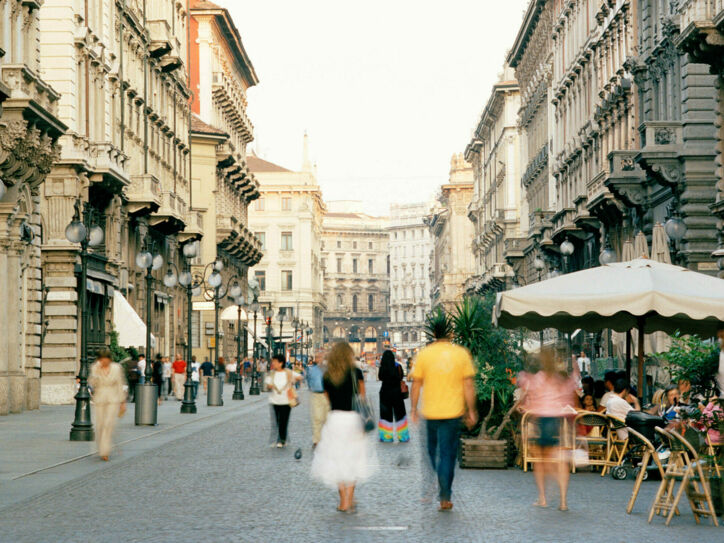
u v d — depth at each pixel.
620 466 20.73
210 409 48.59
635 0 53.19
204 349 86.81
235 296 63.06
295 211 169.25
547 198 86.56
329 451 15.94
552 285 22.45
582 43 69.19
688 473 14.98
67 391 46.34
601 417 21.03
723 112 39.69
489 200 131.75
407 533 14.01
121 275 56.28
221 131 89.75
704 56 38.41
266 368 86.50
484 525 14.71
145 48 63.56
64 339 46.50
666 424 20.62
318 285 184.88
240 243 99.44
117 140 56.19
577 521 15.15
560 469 16.28
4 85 35.03
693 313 21.20
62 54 46.88
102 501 17.16
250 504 16.81
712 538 13.76
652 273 21.95
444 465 16.14
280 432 27.59
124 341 53.69
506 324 26.11
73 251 46.34
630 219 53.94
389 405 30.45
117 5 56.31
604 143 61.62
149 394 35.44
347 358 16.17
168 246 69.69
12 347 40.00
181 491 18.44
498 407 23.69
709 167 43.16
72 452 25.42
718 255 38.84
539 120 91.81
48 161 39.97
